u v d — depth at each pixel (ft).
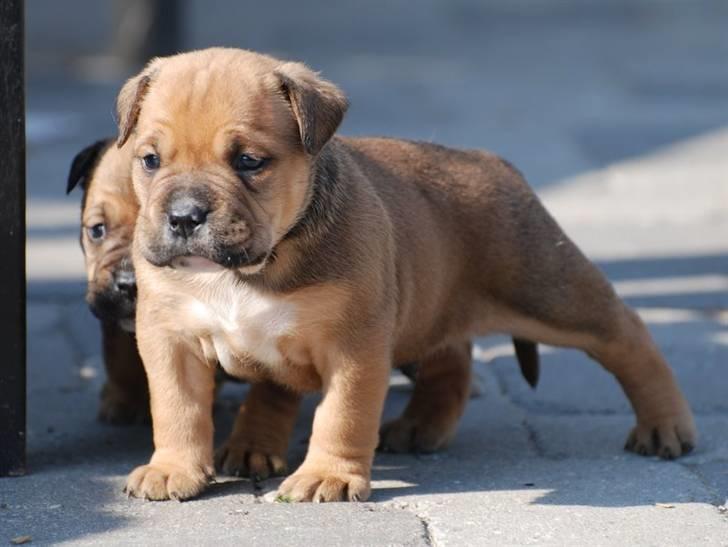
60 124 75.51
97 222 29.53
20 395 27.35
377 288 25.84
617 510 25.57
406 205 28.43
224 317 25.67
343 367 25.76
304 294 25.34
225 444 28.25
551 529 24.49
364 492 25.91
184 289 25.67
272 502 25.82
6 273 26.84
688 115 81.25
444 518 25.04
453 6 148.25
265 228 24.44
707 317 42.50
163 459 26.61
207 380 26.89
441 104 84.89
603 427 31.81
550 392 34.81
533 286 29.89
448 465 28.84
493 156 31.40
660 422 29.71
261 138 24.56
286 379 27.02
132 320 29.01
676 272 48.06
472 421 32.48
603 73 101.30
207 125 24.34
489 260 29.78
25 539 23.93
